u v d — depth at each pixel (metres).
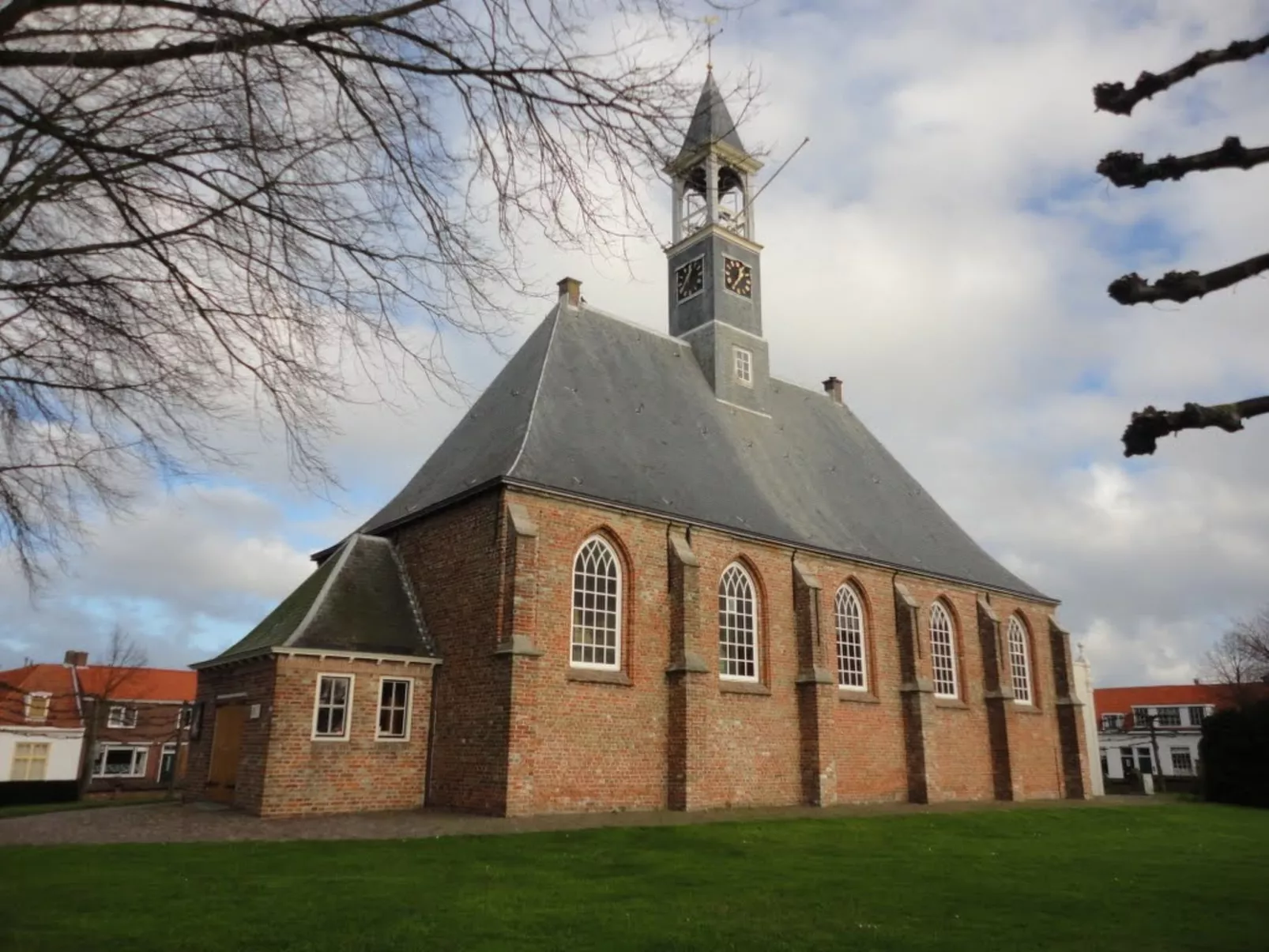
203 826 18.56
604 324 31.66
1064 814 27.47
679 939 9.66
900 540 35.06
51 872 12.70
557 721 22.19
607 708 23.28
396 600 24.95
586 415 27.39
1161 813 29.23
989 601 36.72
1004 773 34.09
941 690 34.00
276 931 9.59
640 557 25.06
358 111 7.20
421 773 22.89
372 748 22.11
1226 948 9.89
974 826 22.72
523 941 9.48
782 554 28.98
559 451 25.14
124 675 57.09
